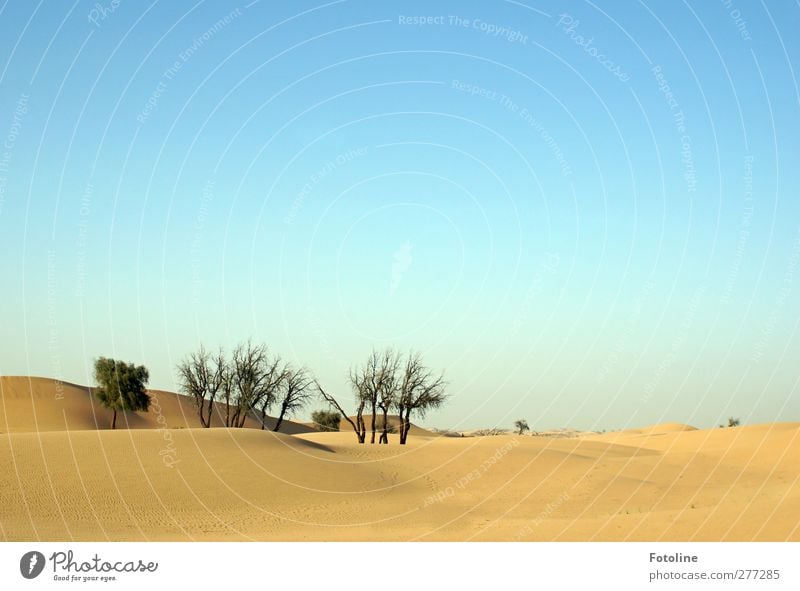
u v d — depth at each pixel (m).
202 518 36.16
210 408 77.12
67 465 42.91
